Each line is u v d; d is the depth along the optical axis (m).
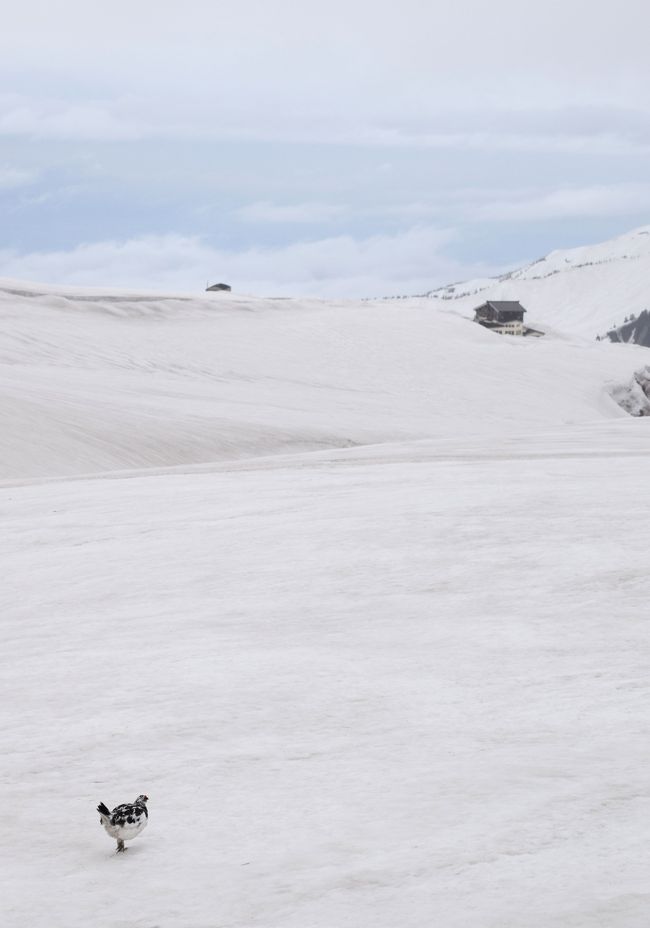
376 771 6.67
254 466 36.81
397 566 14.39
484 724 7.60
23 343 103.88
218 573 15.20
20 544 19.92
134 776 7.00
